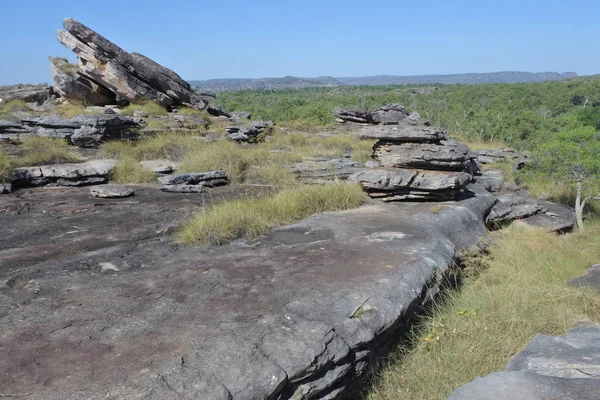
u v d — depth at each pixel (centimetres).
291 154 1354
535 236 902
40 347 357
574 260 773
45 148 1273
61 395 298
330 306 438
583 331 440
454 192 902
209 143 1448
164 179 1031
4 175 983
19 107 2103
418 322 500
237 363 339
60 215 788
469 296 577
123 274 519
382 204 886
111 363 335
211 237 639
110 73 2095
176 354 347
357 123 2497
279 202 793
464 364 431
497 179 1239
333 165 1234
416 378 419
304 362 352
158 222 750
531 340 425
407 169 941
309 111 5891
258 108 7669
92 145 1399
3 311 421
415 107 8062
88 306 431
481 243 784
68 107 2191
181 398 300
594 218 1152
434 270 560
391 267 540
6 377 316
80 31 2038
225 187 1077
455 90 12262
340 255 583
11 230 694
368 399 397
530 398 317
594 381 336
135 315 413
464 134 4616
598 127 3178
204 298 451
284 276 511
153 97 2181
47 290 469
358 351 402
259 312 421
